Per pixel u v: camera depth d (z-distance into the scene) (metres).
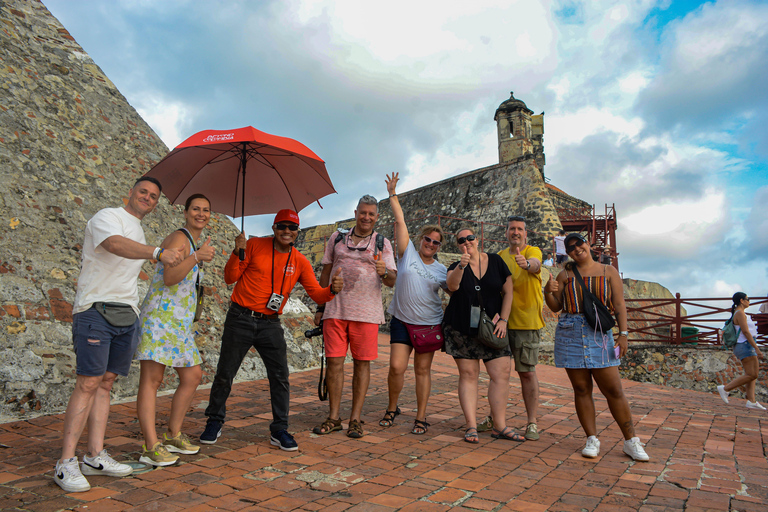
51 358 4.91
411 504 2.86
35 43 7.62
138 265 3.11
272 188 4.33
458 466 3.60
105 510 2.59
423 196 22.94
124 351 3.06
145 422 3.31
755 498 3.02
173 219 7.82
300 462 3.55
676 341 12.33
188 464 3.38
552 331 13.35
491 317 4.37
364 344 4.35
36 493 2.76
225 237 8.30
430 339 4.54
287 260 3.97
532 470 3.56
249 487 3.03
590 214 22.70
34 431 4.00
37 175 6.30
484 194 20.00
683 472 3.55
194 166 3.91
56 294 5.45
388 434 4.43
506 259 4.79
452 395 6.45
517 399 6.43
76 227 6.26
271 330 3.92
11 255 5.38
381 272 4.30
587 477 3.43
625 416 3.93
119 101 8.32
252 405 5.28
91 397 2.94
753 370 7.09
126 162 7.70
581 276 4.03
